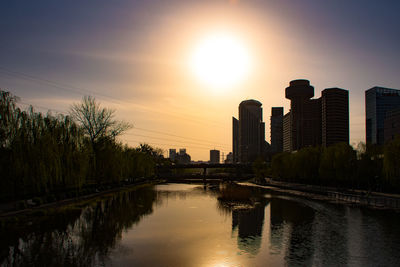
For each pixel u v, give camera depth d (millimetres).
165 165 183875
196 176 180875
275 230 43000
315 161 105938
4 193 49531
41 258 29875
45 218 47719
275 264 29000
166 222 47656
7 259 29531
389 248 34125
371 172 83938
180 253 31969
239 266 28484
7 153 46719
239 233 41062
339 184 101250
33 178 49875
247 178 181375
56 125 59062
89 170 71625
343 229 43562
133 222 47156
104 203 67250
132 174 118062
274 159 138875
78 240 36281
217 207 65125
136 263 28844
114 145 82688
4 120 46094
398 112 171375
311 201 75750
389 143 71438
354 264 29125
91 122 79875
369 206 66062
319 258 30781
